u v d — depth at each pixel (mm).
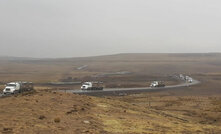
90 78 167375
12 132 17344
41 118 22344
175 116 40812
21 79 154250
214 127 30328
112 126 22969
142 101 64250
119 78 167125
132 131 21781
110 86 114062
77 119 23719
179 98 72812
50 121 21625
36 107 27203
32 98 32312
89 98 38906
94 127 21453
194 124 32031
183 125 29406
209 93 97812
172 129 25328
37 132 17875
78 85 115375
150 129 23781
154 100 66875
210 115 45312
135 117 30250
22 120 21172
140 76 178500
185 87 108812
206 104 60062
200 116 45094
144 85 122812
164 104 59156
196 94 93375
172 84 128500
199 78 174750
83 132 19141
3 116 22297
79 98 36781
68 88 93375
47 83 119688
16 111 24672
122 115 30312
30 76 182750
